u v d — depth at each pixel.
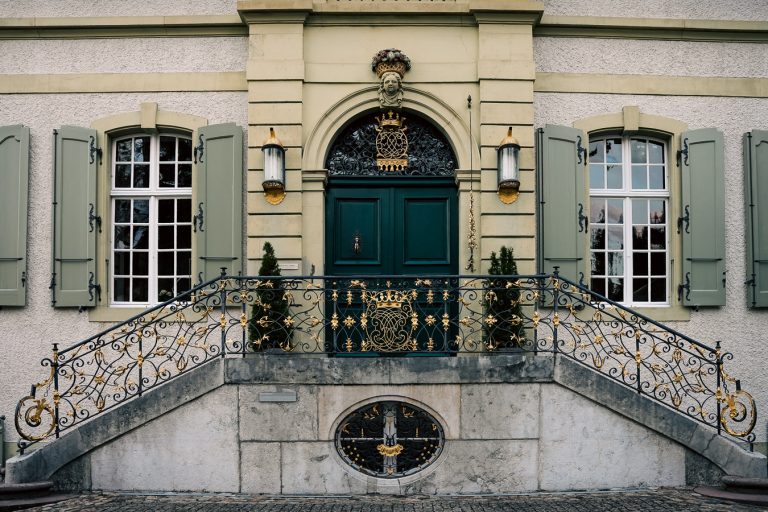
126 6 6.94
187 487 5.18
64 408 6.58
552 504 4.88
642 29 6.98
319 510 4.79
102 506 4.80
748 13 7.07
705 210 6.85
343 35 6.69
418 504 4.95
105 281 6.77
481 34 6.65
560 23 6.86
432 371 5.30
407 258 6.82
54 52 6.93
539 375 5.31
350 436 5.40
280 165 6.39
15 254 6.71
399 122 6.82
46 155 6.88
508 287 5.48
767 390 6.78
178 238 6.95
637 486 5.25
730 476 5.13
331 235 6.80
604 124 6.94
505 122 6.58
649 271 7.05
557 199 6.74
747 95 7.06
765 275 6.86
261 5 6.51
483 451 5.27
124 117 6.86
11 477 4.98
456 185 6.80
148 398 5.20
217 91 6.88
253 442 5.24
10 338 6.71
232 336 6.55
